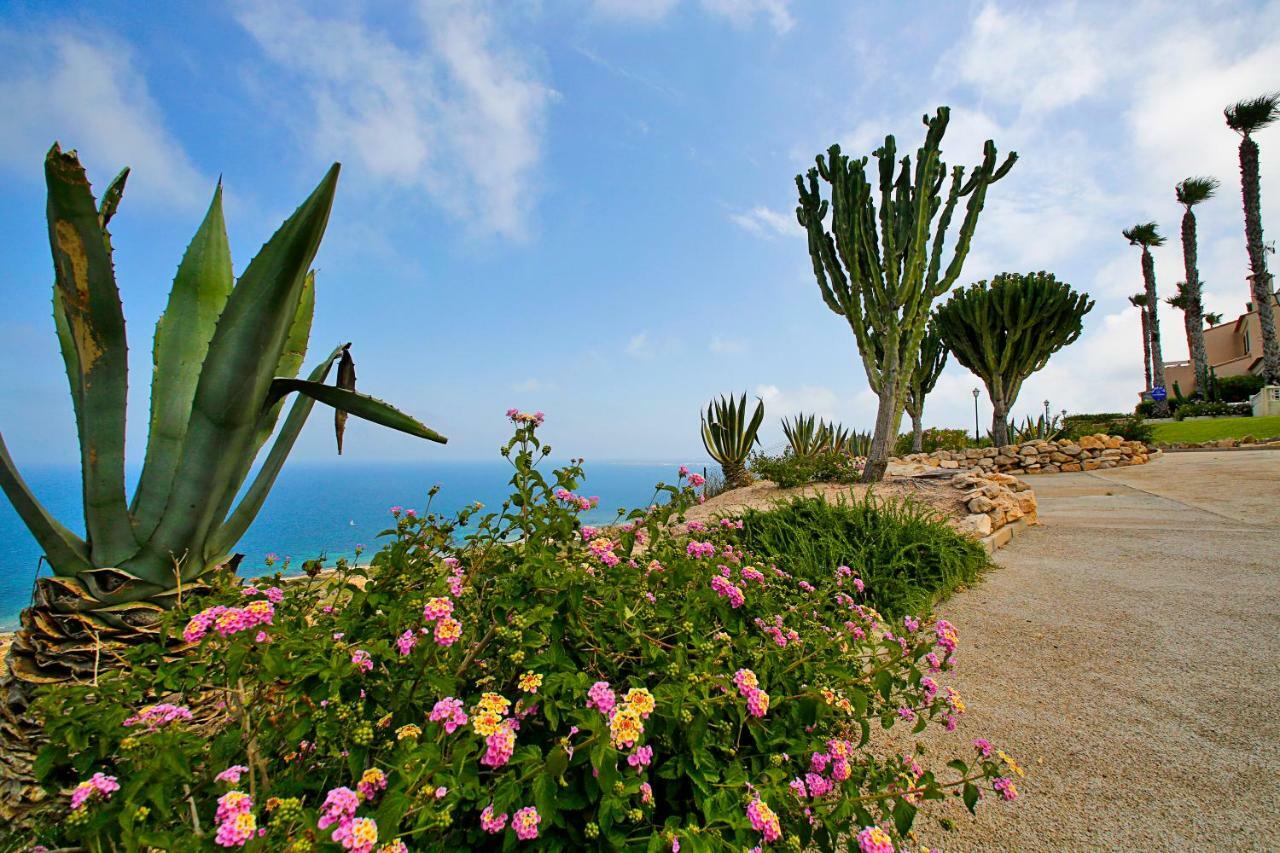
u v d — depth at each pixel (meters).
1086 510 7.45
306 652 1.34
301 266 1.78
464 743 1.13
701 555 1.99
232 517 2.06
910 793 1.47
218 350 1.75
